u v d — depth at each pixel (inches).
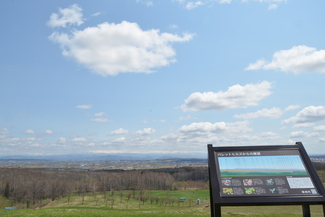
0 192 3614.7
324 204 241.8
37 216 529.0
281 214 1555.1
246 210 1792.6
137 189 4603.8
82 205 3484.3
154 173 5433.1
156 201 3732.8
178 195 4109.3
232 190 248.8
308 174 261.1
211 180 264.4
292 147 284.8
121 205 3516.2
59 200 3789.4
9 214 550.3
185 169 5949.8
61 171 5285.4
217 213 243.8
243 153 280.8
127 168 7500.0
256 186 250.7
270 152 281.3
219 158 278.5
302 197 240.7
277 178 257.0
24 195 3629.4
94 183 4608.8
